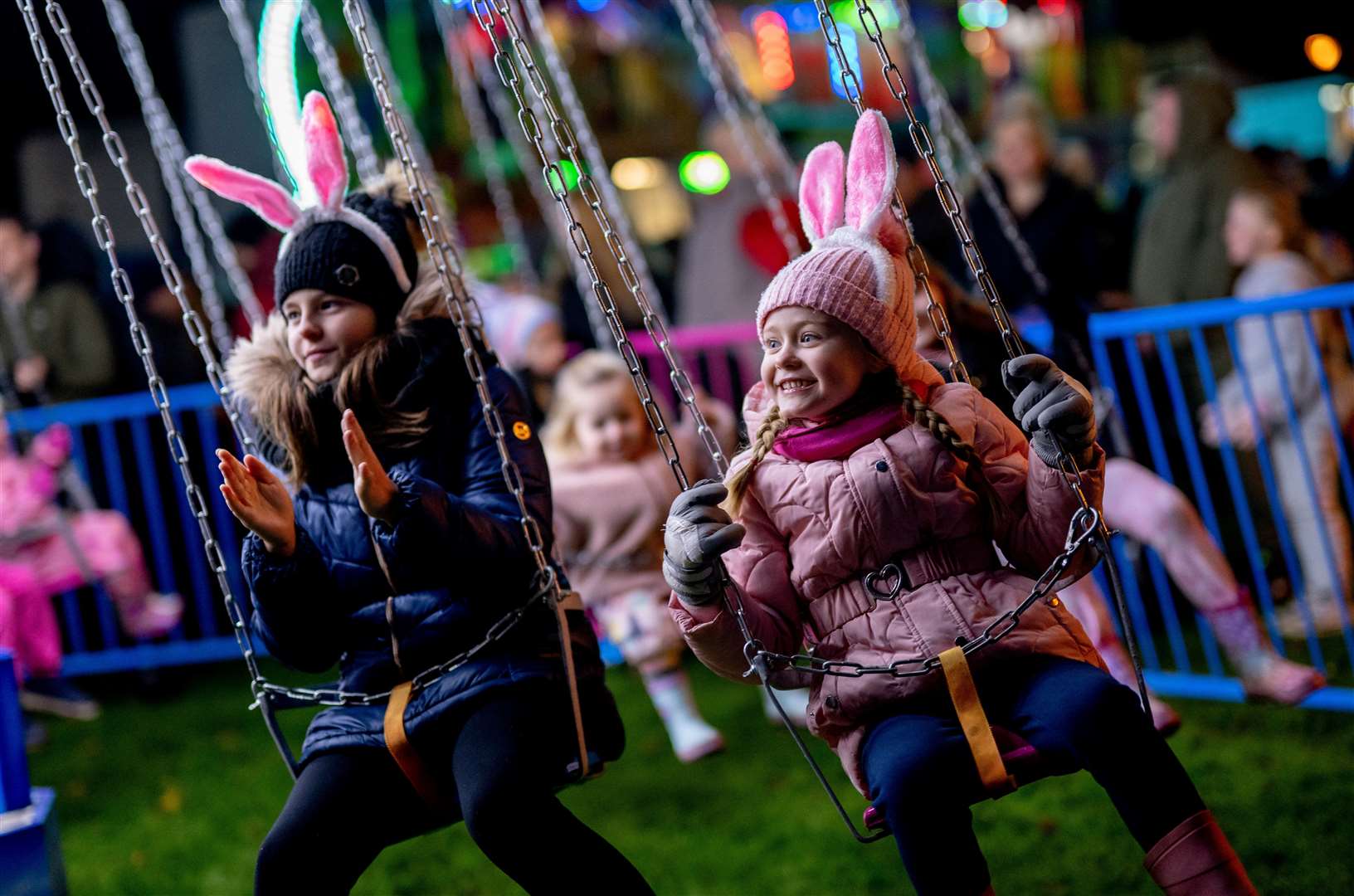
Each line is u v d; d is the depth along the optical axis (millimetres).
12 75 8852
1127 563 5988
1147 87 7016
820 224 2764
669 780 5258
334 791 2857
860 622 2660
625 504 5301
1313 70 10008
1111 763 2469
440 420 3018
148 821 5395
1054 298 4625
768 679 2604
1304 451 5316
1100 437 4754
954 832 2486
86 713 7027
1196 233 6652
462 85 7660
